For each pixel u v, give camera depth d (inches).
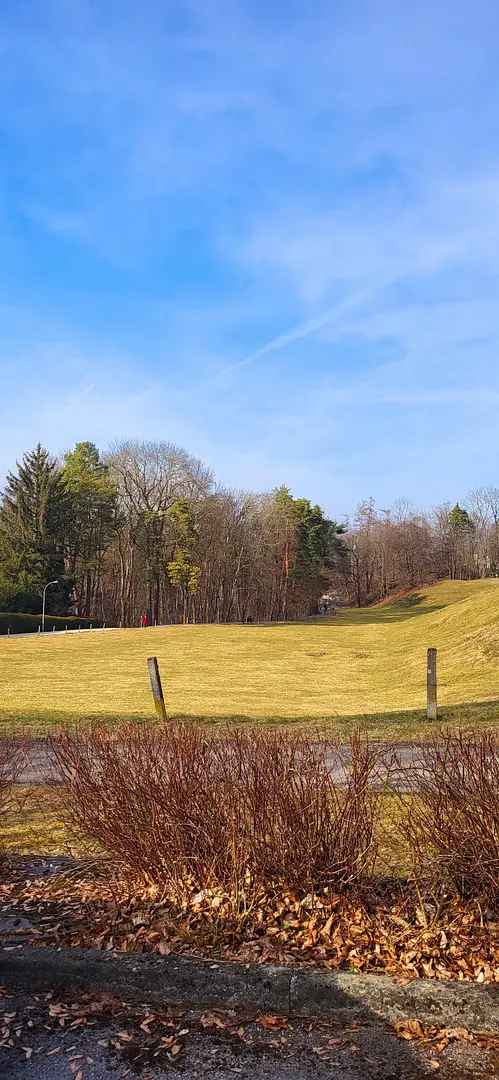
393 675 1126.4
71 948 165.3
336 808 181.9
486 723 502.0
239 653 1577.3
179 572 2659.9
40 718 586.2
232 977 152.6
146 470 2844.5
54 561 2731.3
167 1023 146.4
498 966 151.3
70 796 230.7
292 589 3440.0
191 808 187.9
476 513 4306.1
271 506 3380.9
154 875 190.7
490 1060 131.0
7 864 225.3
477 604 1518.2
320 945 162.2
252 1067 131.3
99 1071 130.8
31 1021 147.9
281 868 177.8
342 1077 127.9
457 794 178.5
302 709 754.2
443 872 175.8
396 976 147.9
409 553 4109.3
